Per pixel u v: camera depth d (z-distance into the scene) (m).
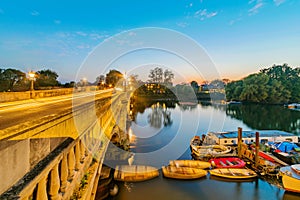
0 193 1.75
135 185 10.57
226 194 10.84
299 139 20.67
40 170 2.29
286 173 11.66
